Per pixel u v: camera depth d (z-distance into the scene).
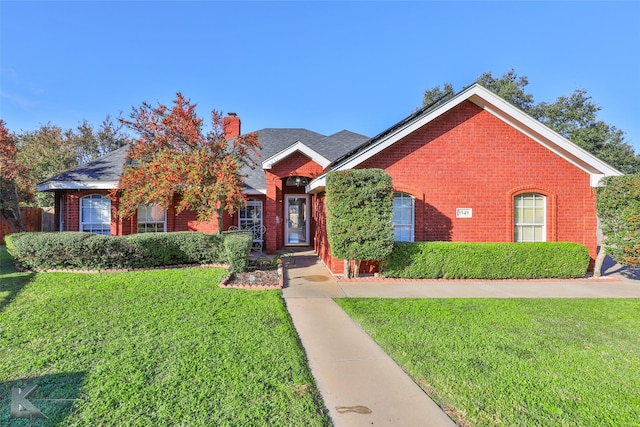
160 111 10.39
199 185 9.67
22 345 4.46
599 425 2.93
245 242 9.60
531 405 3.23
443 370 3.91
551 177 10.80
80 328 5.09
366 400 3.31
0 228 16.59
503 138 10.75
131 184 10.70
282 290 7.94
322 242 12.44
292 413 3.03
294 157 14.30
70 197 13.39
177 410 3.04
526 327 5.43
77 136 28.08
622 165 30.42
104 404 3.12
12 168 14.43
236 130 19.92
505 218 10.71
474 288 8.43
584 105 31.64
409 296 7.56
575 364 4.09
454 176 10.65
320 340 4.88
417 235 10.52
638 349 4.57
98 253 9.61
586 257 9.69
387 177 8.98
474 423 2.95
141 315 5.70
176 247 10.46
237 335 4.84
